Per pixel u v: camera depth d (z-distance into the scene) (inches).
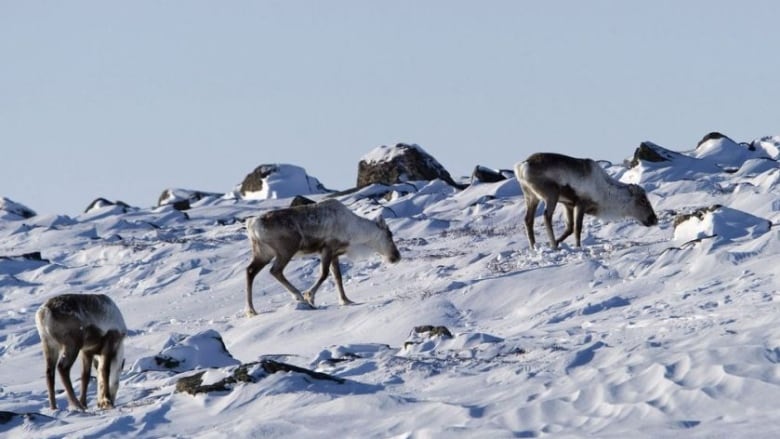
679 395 1467.8
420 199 6200.8
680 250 3075.8
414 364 1999.3
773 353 1595.7
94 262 5521.7
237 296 3993.6
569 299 2878.9
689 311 2319.1
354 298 3654.0
